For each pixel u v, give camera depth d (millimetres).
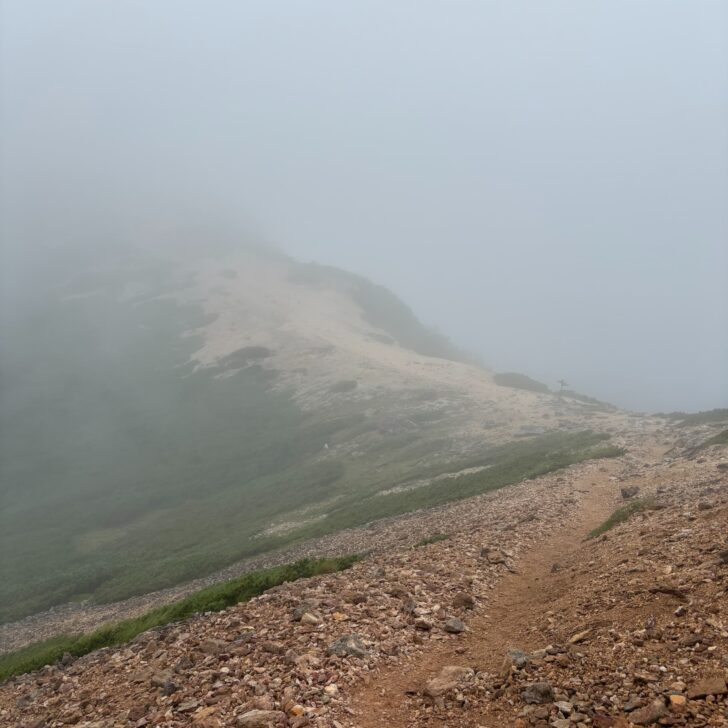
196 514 57812
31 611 41125
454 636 10969
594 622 9633
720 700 6379
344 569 17969
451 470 47625
